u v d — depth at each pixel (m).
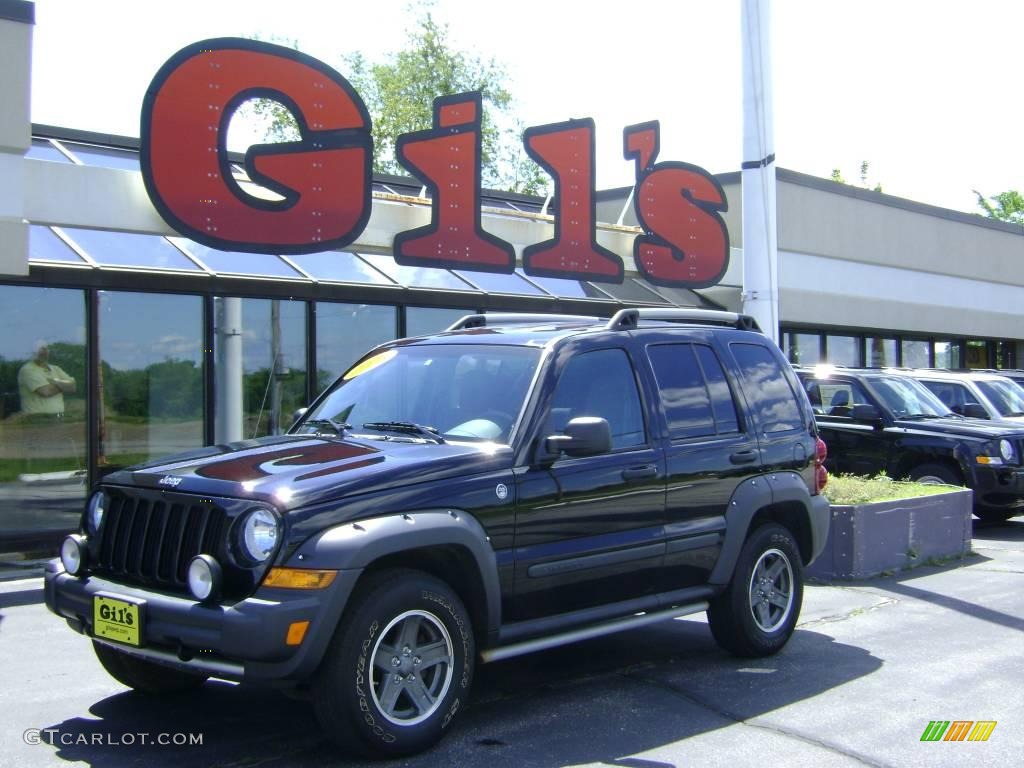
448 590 4.80
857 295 21.86
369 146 11.45
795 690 5.88
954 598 8.45
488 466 5.04
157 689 5.54
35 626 7.32
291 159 10.91
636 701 5.64
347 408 5.98
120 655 5.29
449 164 12.41
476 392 5.58
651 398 6.00
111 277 10.88
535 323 6.66
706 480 6.11
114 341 11.06
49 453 10.56
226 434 11.92
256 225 10.69
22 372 10.42
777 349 7.22
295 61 10.89
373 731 4.48
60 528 10.58
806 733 5.13
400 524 4.57
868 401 12.99
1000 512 12.95
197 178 10.30
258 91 10.64
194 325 11.70
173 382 11.51
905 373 15.27
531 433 5.27
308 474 4.64
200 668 4.41
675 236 15.23
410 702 4.76
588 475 5.45
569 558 5.32
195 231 10.30
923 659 6.57
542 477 5.23
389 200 12.71
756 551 6.45
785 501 6.65
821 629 7.41
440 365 5.90
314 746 4.85
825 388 13.51
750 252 11.77
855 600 8.38
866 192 22.14
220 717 5.29
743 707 5.55
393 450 5.05
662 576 5.87
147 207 10.70
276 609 4.22
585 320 6.59
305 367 12.63
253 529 4.39
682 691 5.84
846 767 4.68
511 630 5.11
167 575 4.65
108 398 10.99
